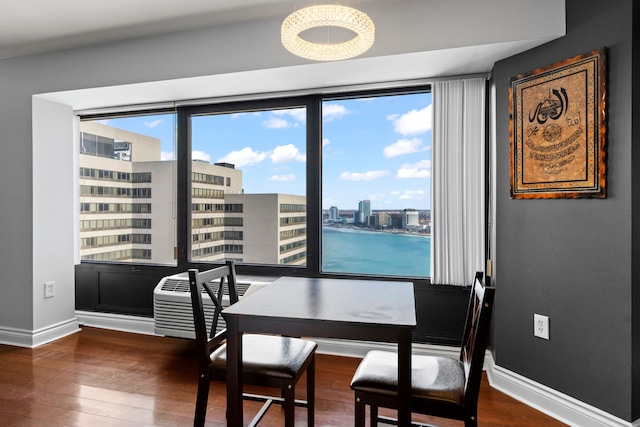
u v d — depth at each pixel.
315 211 3.04
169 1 2.29
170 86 2.86
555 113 2.06
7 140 3.13
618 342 1.84
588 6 1.93
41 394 2.29
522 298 2.27
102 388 2.37
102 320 3.54
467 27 2.18
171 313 2.95
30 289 3.09
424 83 2.73
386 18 2.30
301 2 2.30
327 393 2.34
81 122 3.64
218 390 2.37
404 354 1.44
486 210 2.66
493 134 2.53
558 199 2.08
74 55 2.94
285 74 2.62
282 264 3.16
